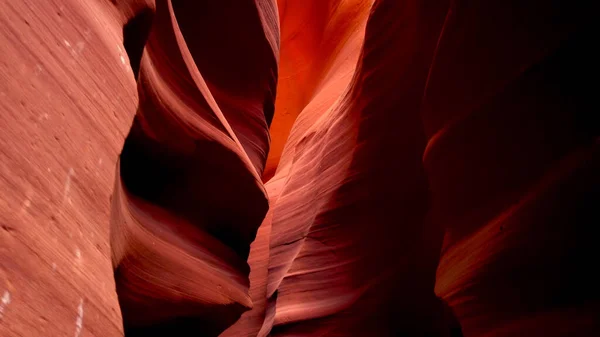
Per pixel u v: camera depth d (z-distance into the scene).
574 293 3.55
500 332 4.23
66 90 1.82
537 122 4.02
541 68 3.96
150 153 4.56
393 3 8.15
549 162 3.88
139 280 3.84
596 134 3.48
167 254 4.38
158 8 4.86
